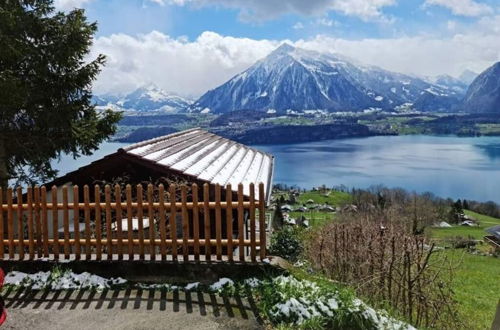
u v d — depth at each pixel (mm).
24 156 15898
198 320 7344
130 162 13492
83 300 7980
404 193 94562
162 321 7277
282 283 8172
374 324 7852
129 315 7465
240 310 7699
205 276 8539
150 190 8664
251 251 8641
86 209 8805
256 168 19609
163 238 8695
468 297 21375
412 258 11016
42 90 15797
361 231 13172
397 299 10688
